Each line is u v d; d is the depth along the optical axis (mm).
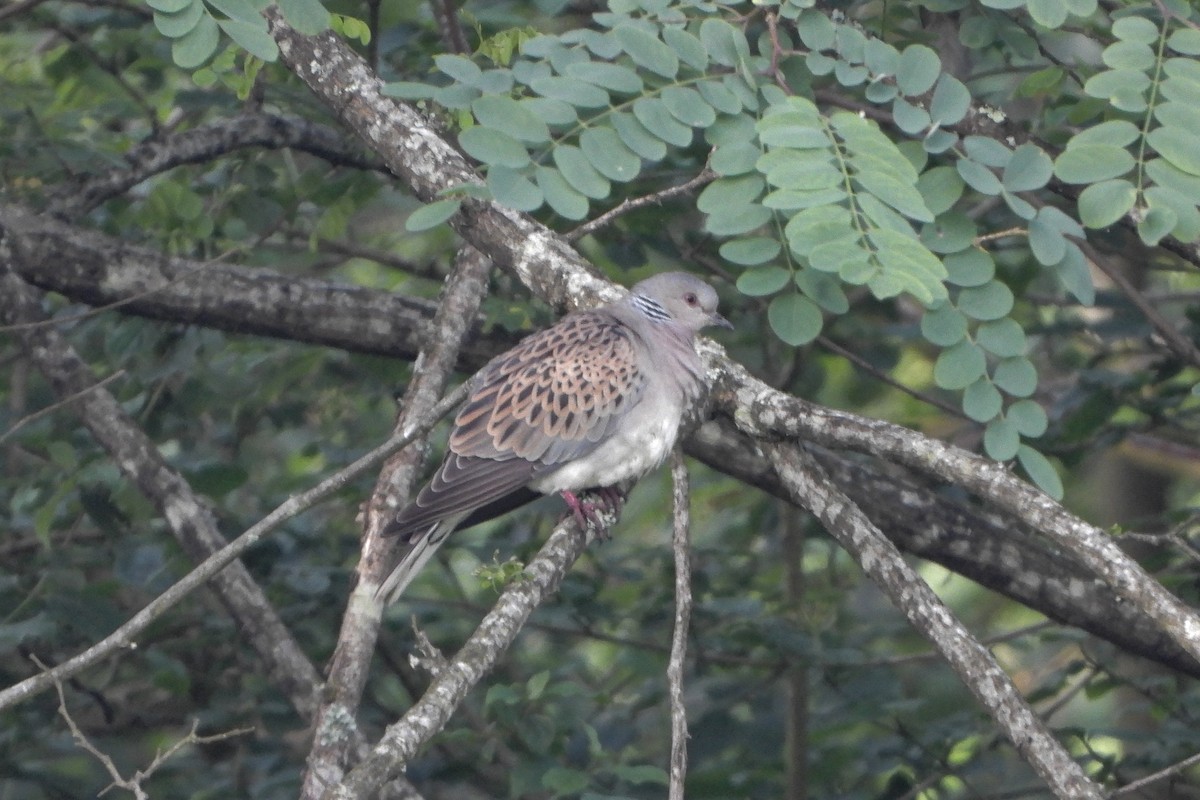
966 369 7273
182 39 7195
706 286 9242
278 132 11266
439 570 14031
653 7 8133
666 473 14797
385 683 13203
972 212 11086
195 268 10414
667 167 11727
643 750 13508
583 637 13188
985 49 10398
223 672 12414
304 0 7484
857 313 13688
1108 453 15219
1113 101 7348
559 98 7312
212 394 12312
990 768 11633
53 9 12133
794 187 6914
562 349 8508
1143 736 10695
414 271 13148
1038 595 10250
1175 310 15281
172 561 10891
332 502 12539
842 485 10188
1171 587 11109
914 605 7047
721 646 12203
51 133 11547
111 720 11781
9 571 11992
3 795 11664
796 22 8234
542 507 12383
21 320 10188
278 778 10922
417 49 11742
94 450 10945
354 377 13102
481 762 11930
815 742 13125
